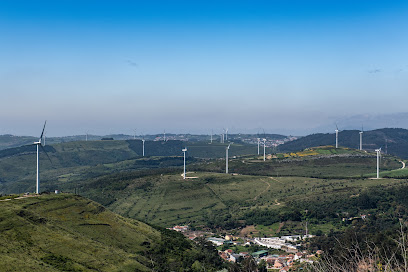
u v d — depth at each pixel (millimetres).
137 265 89375
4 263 67250
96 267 81875
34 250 79062
